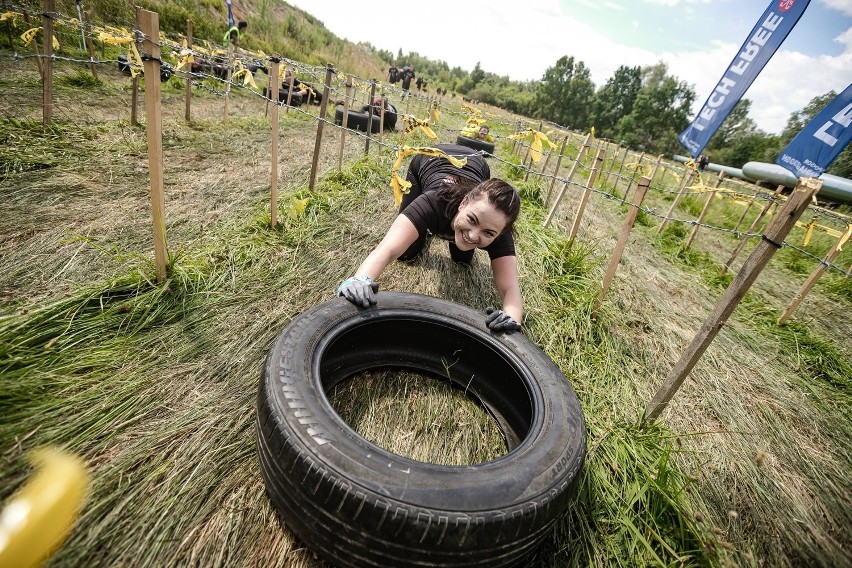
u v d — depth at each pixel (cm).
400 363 267
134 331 238
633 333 369
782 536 218
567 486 166
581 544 186
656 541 190
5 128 448
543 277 412
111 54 1117
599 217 737
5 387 179
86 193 375
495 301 365
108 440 182
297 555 162
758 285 605
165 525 159
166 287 263
